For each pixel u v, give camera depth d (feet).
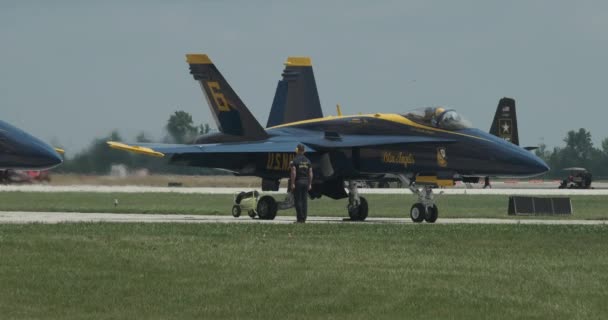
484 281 220.02
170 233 302.25
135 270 227.20
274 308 194.59
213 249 260.62
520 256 259.19
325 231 318.65
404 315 190.08
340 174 438.40
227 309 193.77
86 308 194.49
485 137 415.85
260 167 450.71
